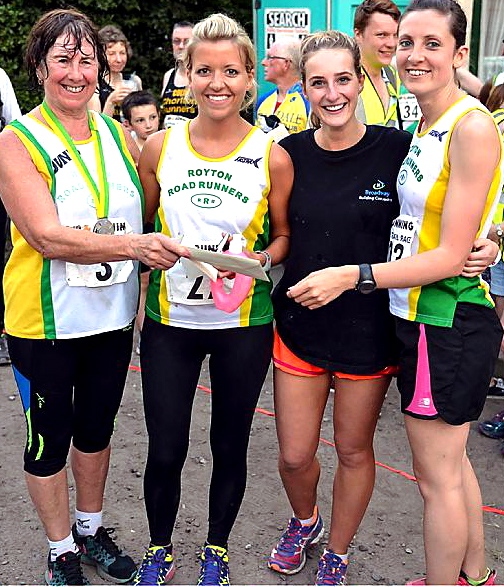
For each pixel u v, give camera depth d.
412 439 2.57
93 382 2.83
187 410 2.80
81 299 2.65
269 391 4.88
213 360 2.80
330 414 4.52
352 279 2.38
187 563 3.15
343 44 2.60
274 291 2.88
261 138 2.68
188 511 3.52
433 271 2.34
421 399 2.48
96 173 2.63
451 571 2.60
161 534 2.92
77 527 3.09
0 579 3.05
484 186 2.30
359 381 2.73
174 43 6.16
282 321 2.82
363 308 2.67
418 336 2.48
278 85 5.41
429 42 2.34
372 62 4.29
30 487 2.81
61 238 2.47
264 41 6.68
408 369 2.52
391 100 4.54
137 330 5.96
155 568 2.90
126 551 3.22
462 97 2.38
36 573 3.09
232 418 2.80
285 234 2.83
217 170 2.64
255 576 3.09
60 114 2.62
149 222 3.01
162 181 2.69
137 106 5.23
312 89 2.61
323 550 3.25
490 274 4.59
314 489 3.06
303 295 2.39
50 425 2.74
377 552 3.25
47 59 2.52
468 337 2.45
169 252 2.42
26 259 2.63
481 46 6.86
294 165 2.72
